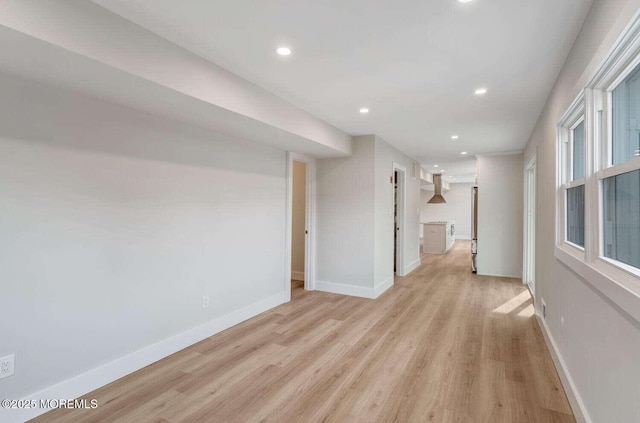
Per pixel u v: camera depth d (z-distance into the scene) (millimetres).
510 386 2422
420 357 2900
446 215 13797
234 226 3693
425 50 2285
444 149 5922
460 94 3121
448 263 7930
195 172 3201
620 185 1616
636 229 1445
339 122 4148
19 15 1486
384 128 4434
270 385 2434
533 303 4555
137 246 2676
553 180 2859
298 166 5941
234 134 3551
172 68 2207
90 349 2355
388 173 5438
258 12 1860
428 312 4168
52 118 2150
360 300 4703
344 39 2152
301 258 5973
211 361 2809
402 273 6398
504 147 5707
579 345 2051
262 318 3916
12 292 1970
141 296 2703
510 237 6297
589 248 1845
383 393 2332
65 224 2215
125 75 1984
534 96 3150
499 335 3410
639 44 1328
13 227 1977
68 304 2230
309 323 3752
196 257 3217
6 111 1952
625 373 1356
